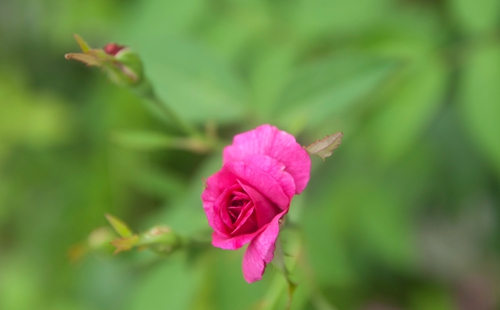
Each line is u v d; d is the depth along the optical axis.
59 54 0.66
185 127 0.40
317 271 0.45
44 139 0.63
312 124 0.40
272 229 0.31
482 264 0.58
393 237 0.46
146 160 0.58
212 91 0.42
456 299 0.59
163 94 0.42
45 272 0.60
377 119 0.43
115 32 0.55
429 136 0.48
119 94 0.57
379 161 0.45
